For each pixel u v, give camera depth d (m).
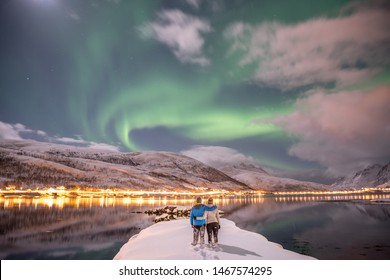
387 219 28.16
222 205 59.09
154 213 36.06
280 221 27.91
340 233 18.92
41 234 19.72
